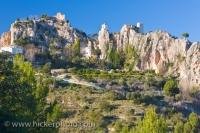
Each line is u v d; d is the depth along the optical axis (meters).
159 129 153.00
